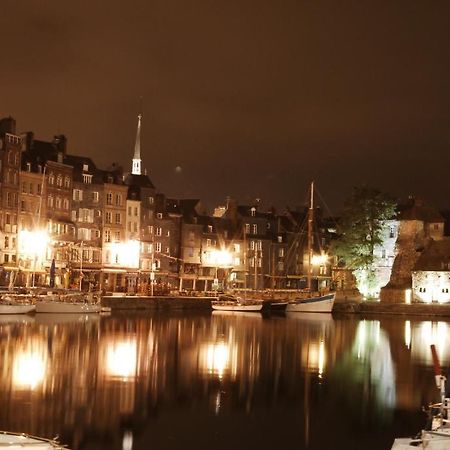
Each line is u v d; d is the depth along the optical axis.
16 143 98.44
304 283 145.38
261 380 40.09
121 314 88.56
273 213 147.62
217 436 28.42
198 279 126.75
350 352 53.44
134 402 33.16
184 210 132.62
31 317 77.81
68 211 107.25
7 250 96.38
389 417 32.06
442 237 117.06
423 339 64.12
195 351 51.56
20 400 32.59
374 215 108.00
